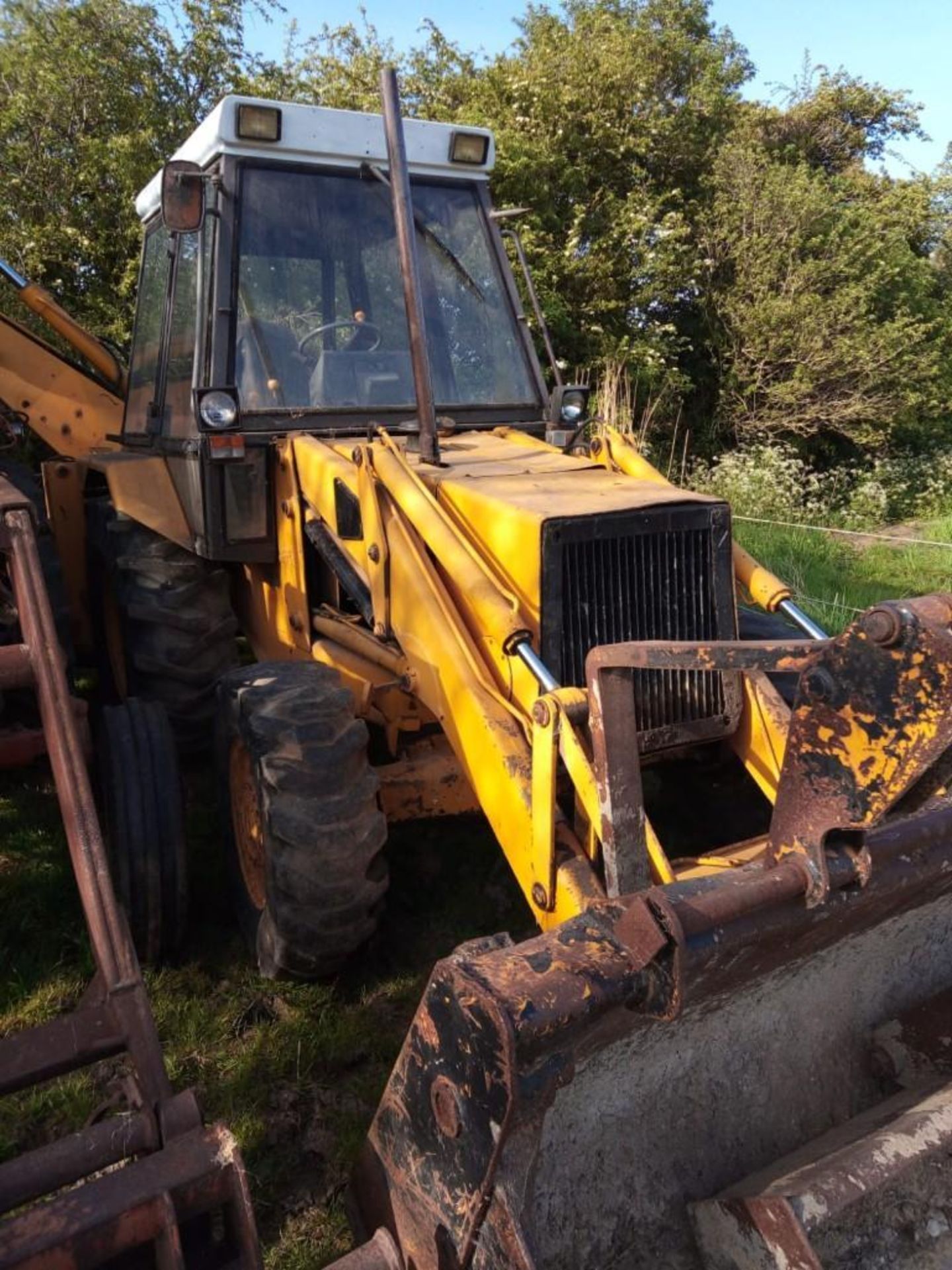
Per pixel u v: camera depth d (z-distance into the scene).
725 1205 1.95
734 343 13.86
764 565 9.10
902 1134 2.00
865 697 1.65
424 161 4.20
